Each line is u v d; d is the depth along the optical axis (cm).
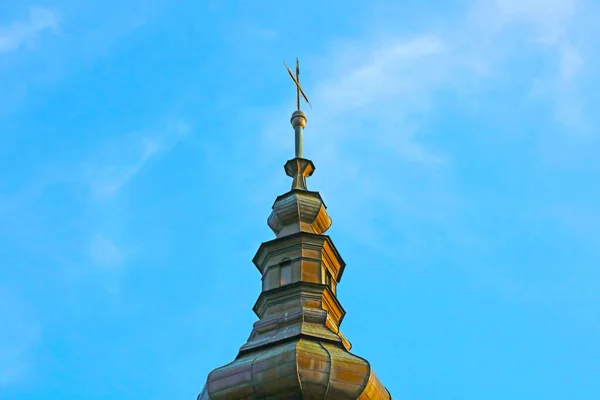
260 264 5872
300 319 5428
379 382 5278
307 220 5919
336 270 5884
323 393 5088
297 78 6712
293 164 6234
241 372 5184
